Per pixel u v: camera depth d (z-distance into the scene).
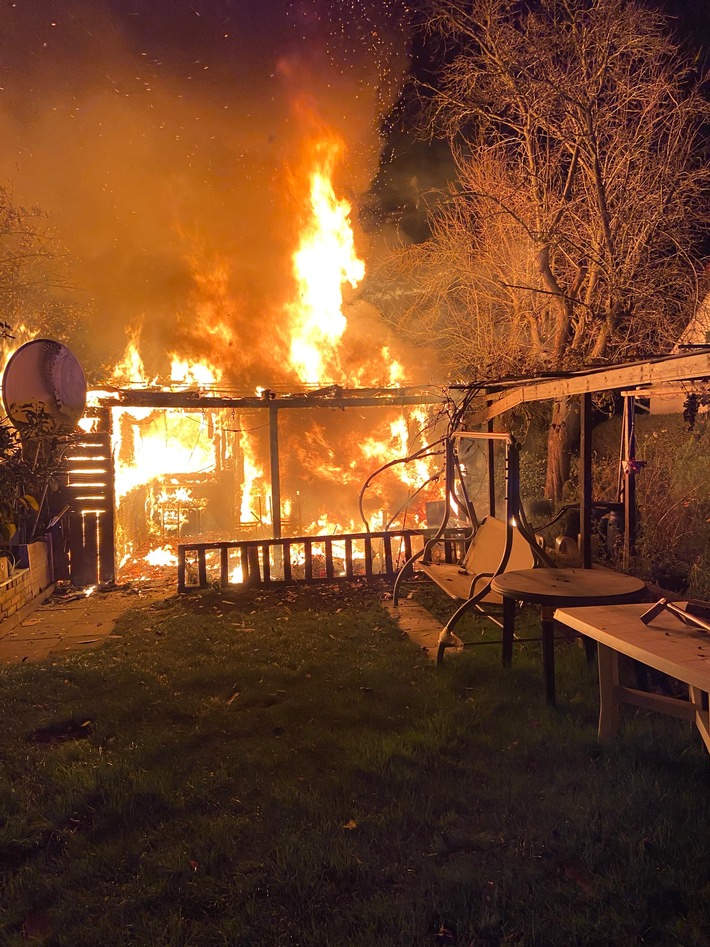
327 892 2.80
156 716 4.77
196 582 9.70
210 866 3.00
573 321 11.15
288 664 5.85
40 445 9.33
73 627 7.79
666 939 2.50
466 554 7.45
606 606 4.27
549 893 2.74
